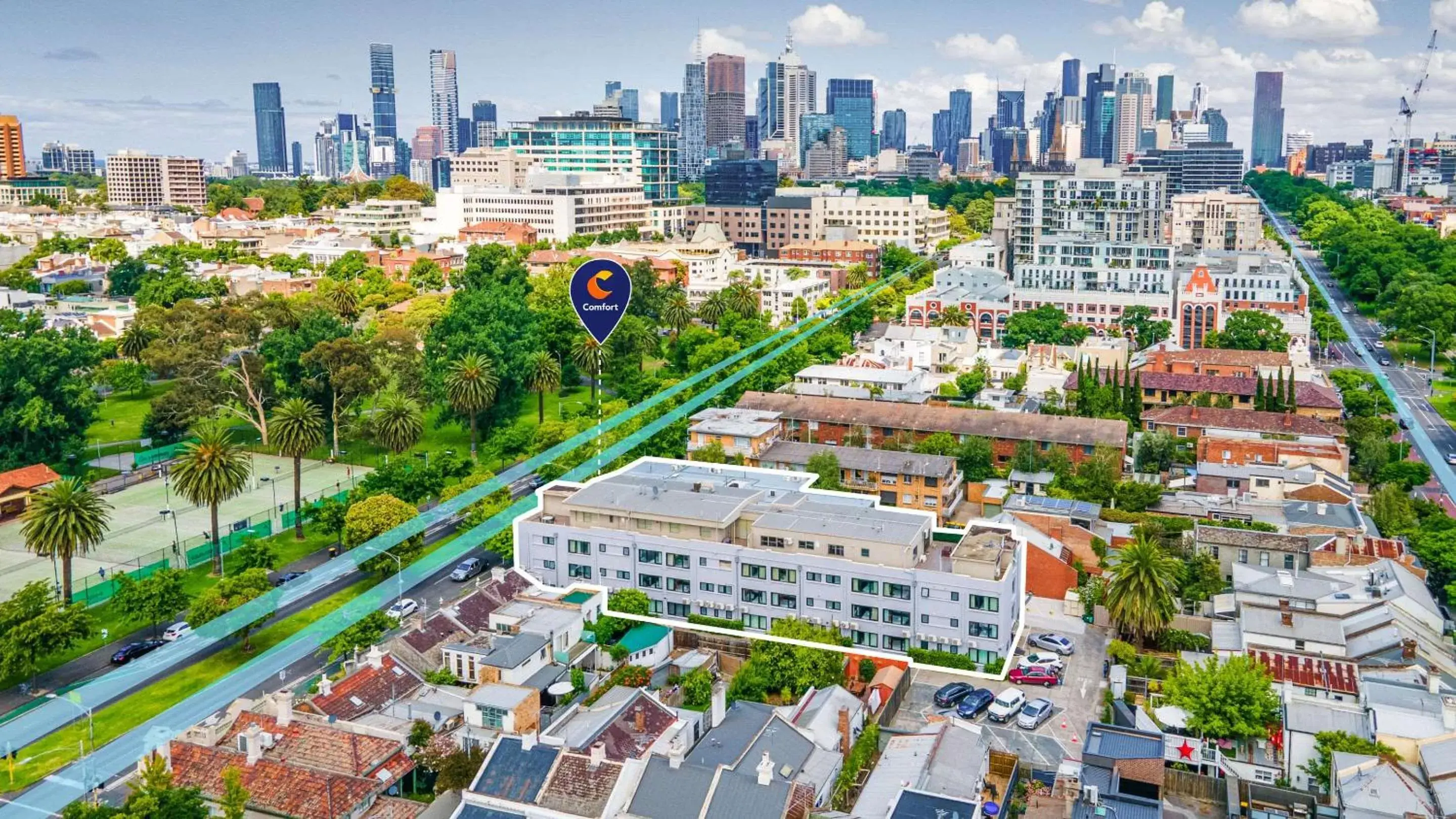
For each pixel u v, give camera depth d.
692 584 169.00
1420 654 150.62
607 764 115.81
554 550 177.50
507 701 133.62
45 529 176.38
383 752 126.62
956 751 126.19
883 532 162.62
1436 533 191.50
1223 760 133.88
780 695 148.25
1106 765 124.00
